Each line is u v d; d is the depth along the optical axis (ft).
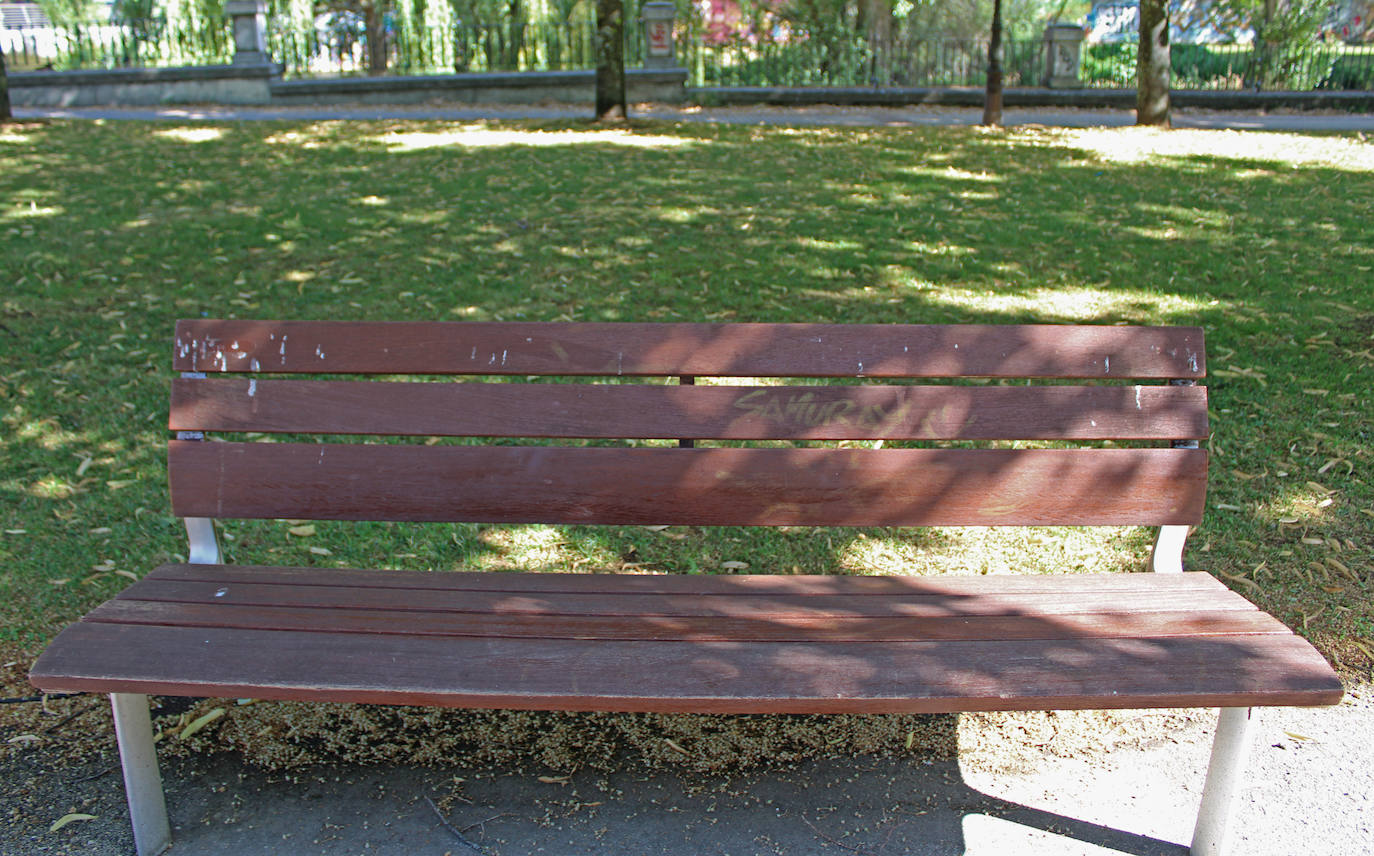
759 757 8.68
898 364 8.66
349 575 8.34
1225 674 6.88
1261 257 21.53
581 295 19.13
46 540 11.59
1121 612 7.77
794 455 8.55
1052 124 47.24
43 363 15.97
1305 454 13.33
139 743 7.41
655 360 8.66
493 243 22.33
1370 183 29.25
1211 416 14.33
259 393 8.70
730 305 18.60
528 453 8.60
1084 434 8.60
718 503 8.58
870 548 11.70
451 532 11.93
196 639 7.26
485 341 8.70
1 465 13.14
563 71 57.16
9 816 7.95
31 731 8.83
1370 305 18.48
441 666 6.98
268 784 8.34
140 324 17.58
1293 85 60.95
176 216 24.67
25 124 40.83
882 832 7.83
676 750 8.77
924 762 8.60
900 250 21.94
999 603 7.93
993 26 43.86
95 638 7.23
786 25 64.28
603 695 6.69
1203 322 17.71
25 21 85.30
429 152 33.40
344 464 8.61
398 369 8.69
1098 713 9.21
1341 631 10.07
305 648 7.16
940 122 47.85
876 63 61.87
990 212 25.32
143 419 14.32
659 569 11.23
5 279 19.77
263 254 21.62
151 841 7.59
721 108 55.01
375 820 7.97
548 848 7.70
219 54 59.93
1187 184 28.91
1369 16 74.54
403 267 20.75
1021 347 8.66
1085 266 20.88
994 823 7.91
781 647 7.24
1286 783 8.27
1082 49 64.54
